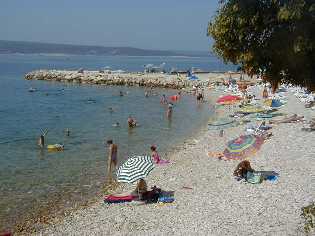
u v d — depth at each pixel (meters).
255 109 43.19
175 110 53.34
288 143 28.28
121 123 43.59
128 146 32.62
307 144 27.55
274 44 8.12
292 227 15.02
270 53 8.23
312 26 7.67
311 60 8.23
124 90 81.69
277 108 43.94
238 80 82.88
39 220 18.16
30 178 24.14
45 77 106.50
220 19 8.23
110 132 38.50
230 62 8.73
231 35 8.33
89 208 19.39
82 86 90.75
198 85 82.94
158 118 46.75
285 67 8.59
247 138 22.67
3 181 23.55
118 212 18.59
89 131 39.12
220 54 8.64
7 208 19.55
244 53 8.34
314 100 45.84
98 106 58.06
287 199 17.89
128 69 167.38
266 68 8.70
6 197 20.98
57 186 22.70
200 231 15.60
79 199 20.70
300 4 7.35
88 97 69.44
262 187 19.80
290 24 7.91
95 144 33.28
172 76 96.00
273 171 22.25
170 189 21.16
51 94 74.12
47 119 46.47
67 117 47.97
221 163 25.70
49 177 24.34
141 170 19.44
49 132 38.66
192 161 26.89
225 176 22.58
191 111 52.03
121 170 19.59
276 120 37.41
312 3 7.38
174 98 64.81
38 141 34.50
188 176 23.36
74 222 17.78
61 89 83.38
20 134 37.59
